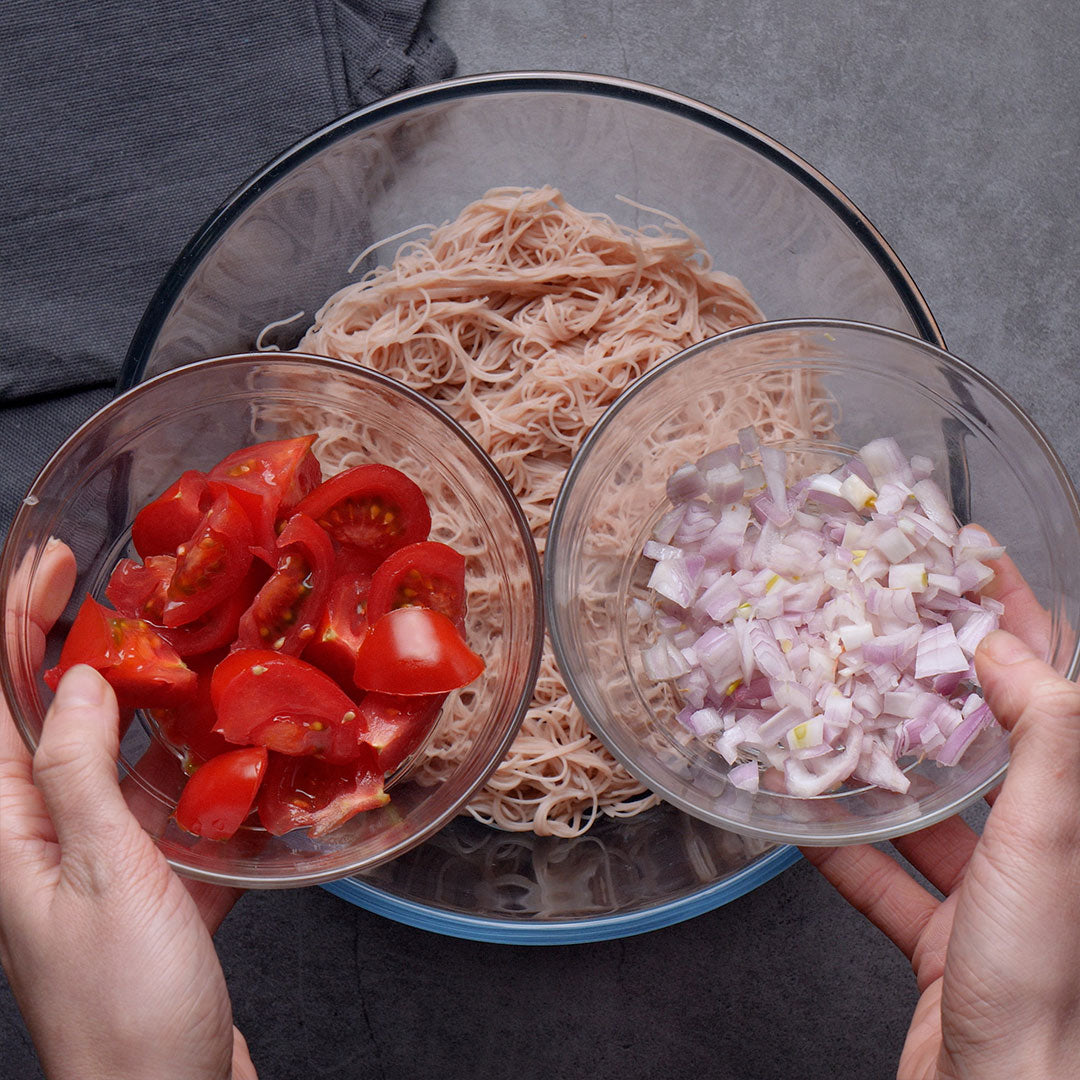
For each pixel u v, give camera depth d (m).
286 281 0.61
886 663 0.55
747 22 0.67
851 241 0.60
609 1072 0.66
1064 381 0.67
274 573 0.52
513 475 0.61
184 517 0.53
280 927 0.65
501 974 0.66
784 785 0.55
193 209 0.64
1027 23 0.68
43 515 0.54
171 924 0.50
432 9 0.67
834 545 0.56
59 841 0.51
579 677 0.54
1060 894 0.50
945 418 0.57
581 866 0.61
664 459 0.58
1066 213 0.67
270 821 0.53
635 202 0.62
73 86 0.64
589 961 0.66
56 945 0.50
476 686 0.57
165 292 0.59
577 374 0.60
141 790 0.55
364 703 0.53
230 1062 0.53
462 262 0.61
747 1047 0.66
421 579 0.54
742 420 0.59
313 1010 0.65
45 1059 0.51
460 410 0.61
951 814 0.53
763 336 0.56
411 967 0.65
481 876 0.61
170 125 0.64
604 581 0.58
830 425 0.59
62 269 0.64
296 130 0.65
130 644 0.52
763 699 0.55
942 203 0.67
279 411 0.58
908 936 0.60
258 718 0.51
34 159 0.64
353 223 0.61
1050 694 0.50
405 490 0.54
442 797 0.54
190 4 0.64
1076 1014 0.50
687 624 0.57
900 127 0.67
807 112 0.67
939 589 0.55
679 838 0.61
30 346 0.64
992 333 0.67
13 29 0.63
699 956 0.66
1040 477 0.55
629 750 0.54
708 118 0.59
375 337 0.60
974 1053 0.51
